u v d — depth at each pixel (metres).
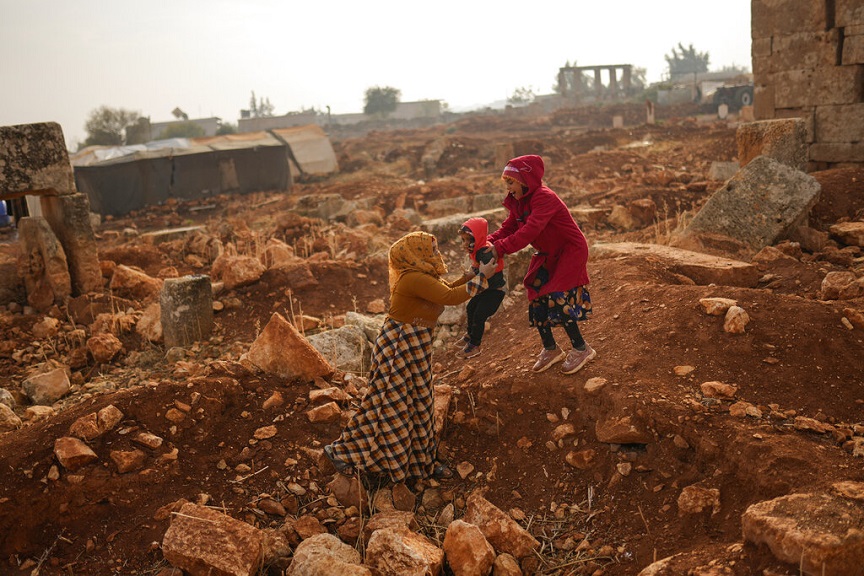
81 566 3.63
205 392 4.73
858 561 2.67
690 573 2.94
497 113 77.62
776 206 7.86
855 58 10.80
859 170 9.48
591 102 70.44
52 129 8.91
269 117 77.31
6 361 7.26
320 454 4.40
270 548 3.69
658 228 10.15
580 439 4.29
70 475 3.99
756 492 3.40
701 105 51.94
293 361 5.15
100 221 23.39
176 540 3.52
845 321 4.79
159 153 26.50
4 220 18.27
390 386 4.08
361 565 3.34
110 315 7.93
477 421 4.73
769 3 11.77
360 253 10.78
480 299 5.25
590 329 5.40
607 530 3.73
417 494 4.31
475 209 14.88
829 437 3.73
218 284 8.56
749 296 5.20
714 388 4.18
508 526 3.69
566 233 4.32
